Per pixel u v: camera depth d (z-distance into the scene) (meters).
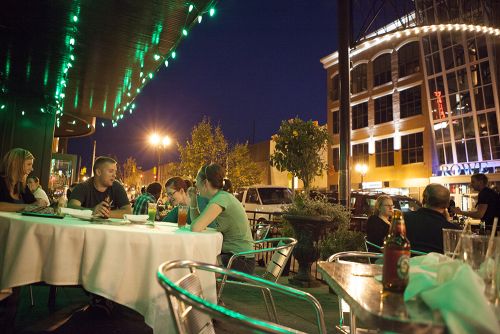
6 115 11.52
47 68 9.48
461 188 26.75
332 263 2.37
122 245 2.81
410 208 11.82
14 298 3.16
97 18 6.60
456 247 1.76
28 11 6.44
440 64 28.66
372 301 1.39
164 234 2.87
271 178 37.47
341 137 6.88
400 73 31.86
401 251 1.52
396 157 31.73
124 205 5.04
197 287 1.94
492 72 25.92
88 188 4.88
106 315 4.12
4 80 10.61
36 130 11.90
